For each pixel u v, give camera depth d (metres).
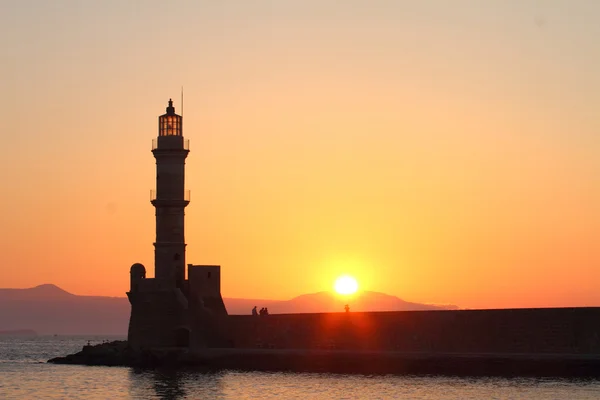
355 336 109.06
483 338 99.56
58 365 140.12
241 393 91.12
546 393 82.00
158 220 129.75
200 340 124.56
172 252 129.00
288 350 111.62
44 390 100.94
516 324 97.56
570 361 90.50
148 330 129.12
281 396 88.06
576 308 94.00
